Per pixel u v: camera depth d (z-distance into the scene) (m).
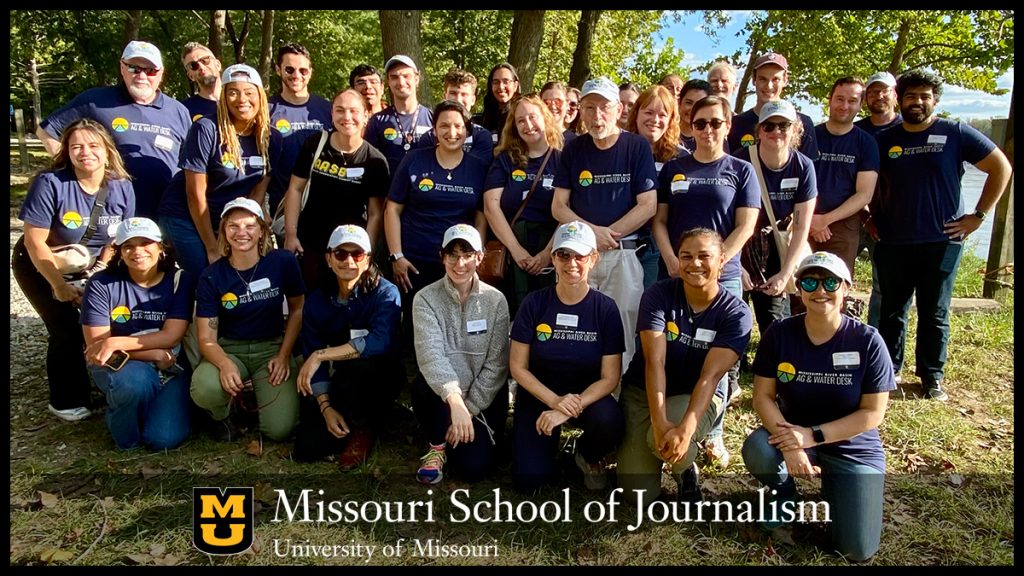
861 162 4.54
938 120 4.55
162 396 4.05
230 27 17.78
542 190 4.38
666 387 3.62
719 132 3.94
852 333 3.21
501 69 5.35
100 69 21.09
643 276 4.39
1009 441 4.19
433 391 3.77
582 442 3.64
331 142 4.59
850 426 3.15
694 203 4.00
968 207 12.74
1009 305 6.60
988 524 3.37
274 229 4.82
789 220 4.29
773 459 3.24
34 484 3.65
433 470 3.70
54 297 4.25
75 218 4.25
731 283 3.99
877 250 4.86
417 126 5.34
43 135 4.66
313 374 3.91
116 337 3.94
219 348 4.02
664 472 3.85
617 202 4.14
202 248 4.58
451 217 4.54
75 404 4.45
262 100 4.50
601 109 4.04
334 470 3.87
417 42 8.90
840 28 12.97
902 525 3.37
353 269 3.88
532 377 3.65
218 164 4.41
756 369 3.42
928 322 4.70
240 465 3.88
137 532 3.28
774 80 5.09
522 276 4.39
